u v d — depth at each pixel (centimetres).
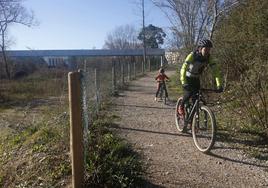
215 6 1543
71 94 512
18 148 765
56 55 7000
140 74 3644
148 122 1073
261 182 607
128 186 555
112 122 1023
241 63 1016
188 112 850
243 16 1212
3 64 5184
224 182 605
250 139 835
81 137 520
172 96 1805
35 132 840
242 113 995
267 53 997
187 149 775
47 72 4341
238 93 1047
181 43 2058
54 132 762
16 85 3306
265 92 905
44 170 620
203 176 627
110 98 1606
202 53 768
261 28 1107
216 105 1211
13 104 2328
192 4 2320
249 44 1038
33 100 2362
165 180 603
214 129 723
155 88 2252
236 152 750
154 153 743
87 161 574
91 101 1056
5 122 1280
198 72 781
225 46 1093
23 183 611
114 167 574
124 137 866
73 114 513
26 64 5891
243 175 635
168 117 1177
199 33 1870
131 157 643
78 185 520
